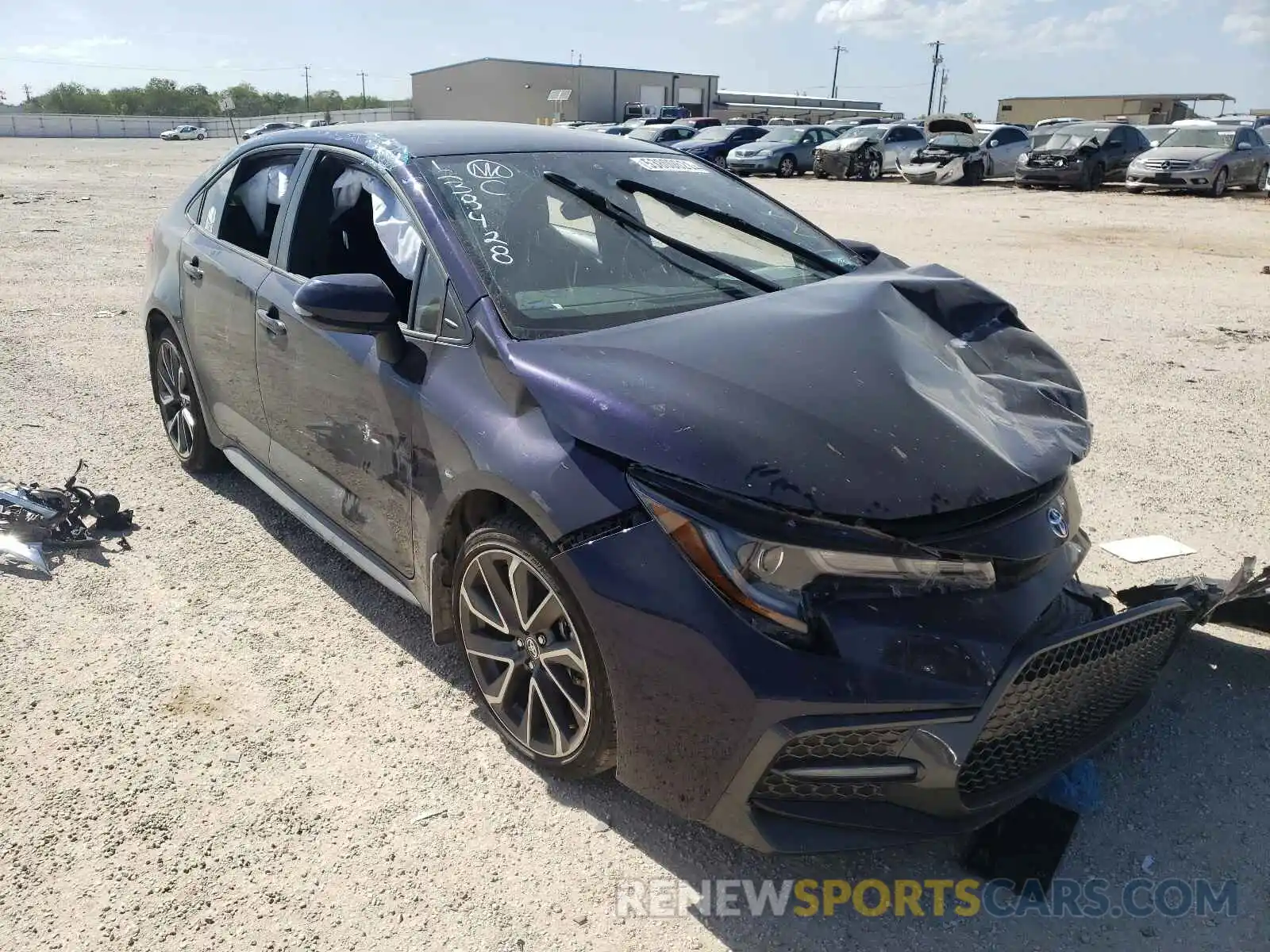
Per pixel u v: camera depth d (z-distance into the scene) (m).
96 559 3.91
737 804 2.17
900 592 2.15
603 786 2.70
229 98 62.56
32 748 2.81
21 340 7.21
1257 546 4.07
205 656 3.28
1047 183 22.80
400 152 3.27
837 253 3.60
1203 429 5.51
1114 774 2.75
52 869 2.39
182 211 4.60
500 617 2.68
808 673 2.06
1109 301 9.24
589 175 3.45
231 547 4.04
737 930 2.25
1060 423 2.61
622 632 2.24
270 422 3.72
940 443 2.27
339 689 3.12
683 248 3.28
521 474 2.43
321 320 2.77
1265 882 2.38
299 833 2.52
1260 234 14.33
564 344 2.61
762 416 2.25
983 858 2.43
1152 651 2.61
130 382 6.27
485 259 2.89
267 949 2.19
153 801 2.62
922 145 25.00
